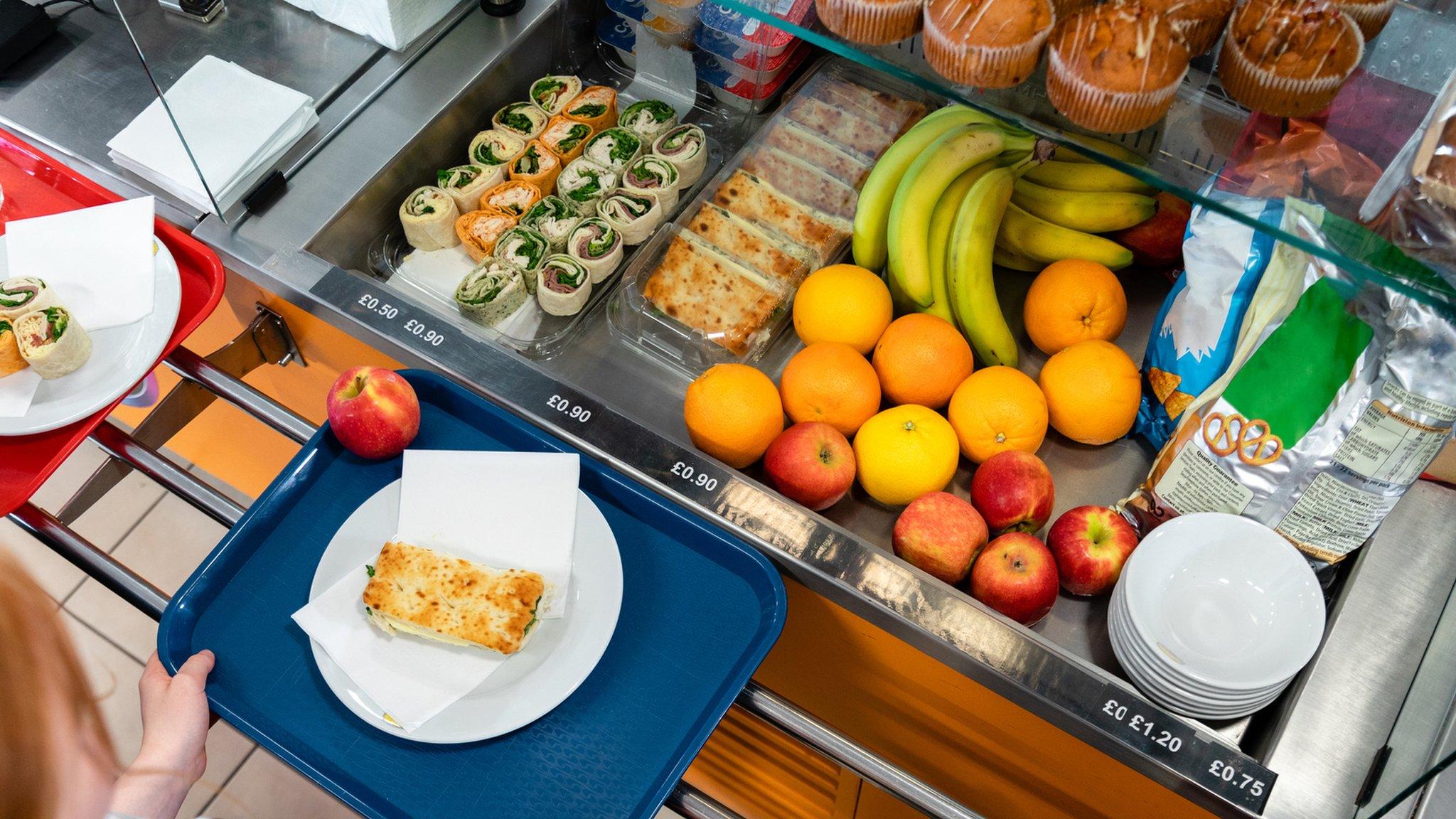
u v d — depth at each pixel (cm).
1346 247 82
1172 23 84
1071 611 109
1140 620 96
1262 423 96
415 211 135
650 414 126
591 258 133
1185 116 89
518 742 95
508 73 144
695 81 148
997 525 109
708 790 182
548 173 141
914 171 121
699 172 144
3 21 146
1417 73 85
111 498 223
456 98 138
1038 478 107
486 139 144
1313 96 84
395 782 92
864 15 91
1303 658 94
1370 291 91
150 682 96
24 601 69
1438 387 86
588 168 142
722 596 105
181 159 129
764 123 147
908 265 120
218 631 101
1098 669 99
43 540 114
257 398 122
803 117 142
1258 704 95
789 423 121
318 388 150
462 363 118
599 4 149
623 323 132
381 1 130
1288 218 84
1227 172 87
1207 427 100
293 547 106
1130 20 84
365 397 106
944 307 125
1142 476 119
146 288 124
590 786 93
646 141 144
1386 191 82
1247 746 99
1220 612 98
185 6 133
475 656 97
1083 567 104
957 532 104
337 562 103
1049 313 120
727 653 101
